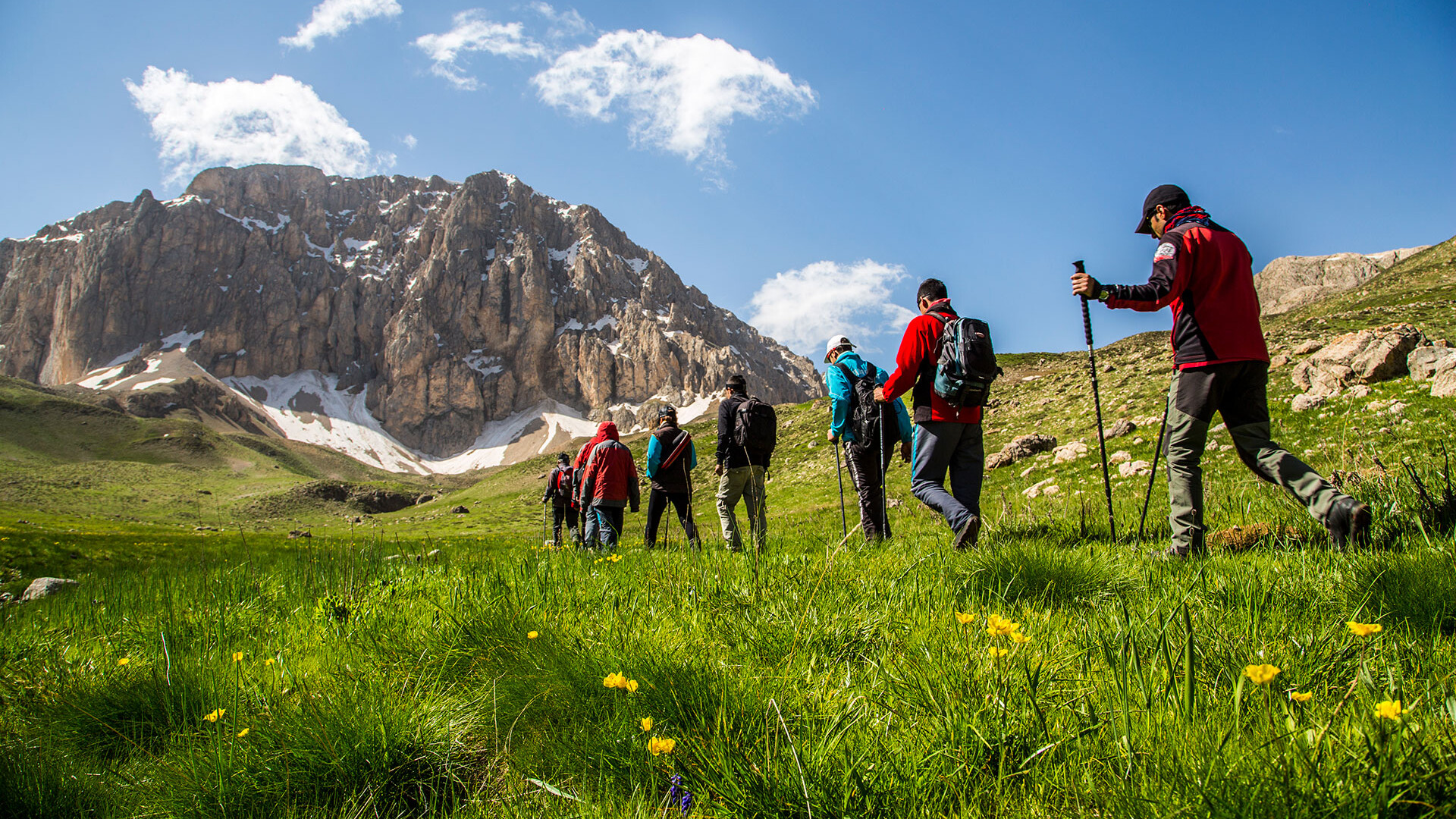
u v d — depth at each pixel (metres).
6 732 2.88
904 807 1.80
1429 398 14.02
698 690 2.43
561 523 16.62
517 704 2.71
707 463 56.91
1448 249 64.44
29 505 123.44
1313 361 19.11
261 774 2.30
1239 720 1.87
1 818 2.14
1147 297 5.13
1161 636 2.41
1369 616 2.77
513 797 2.19
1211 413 5.12
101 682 3.16
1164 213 5.66
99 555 19.52
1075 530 6.90
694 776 2.03
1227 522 6.50
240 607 5.08
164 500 142.00
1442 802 1.43
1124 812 1.62
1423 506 4.67
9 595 7.36
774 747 2.08
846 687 2.57
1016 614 3.36
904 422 8.41
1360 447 7.18
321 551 8.28
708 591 4.17
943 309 6.76
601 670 2.69
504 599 4.08
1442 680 2.04
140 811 2.25
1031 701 2.03
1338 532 4.43
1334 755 1.63
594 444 10.98
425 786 2.35
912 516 13.05
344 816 2.18
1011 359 63.97
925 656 2.74
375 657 3.44
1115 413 25.95
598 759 2.25
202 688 2.97
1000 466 23.94
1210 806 1.52
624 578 5.03
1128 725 1.92
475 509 102.81
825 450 43.44
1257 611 2.81
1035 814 1.75
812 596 3.73
